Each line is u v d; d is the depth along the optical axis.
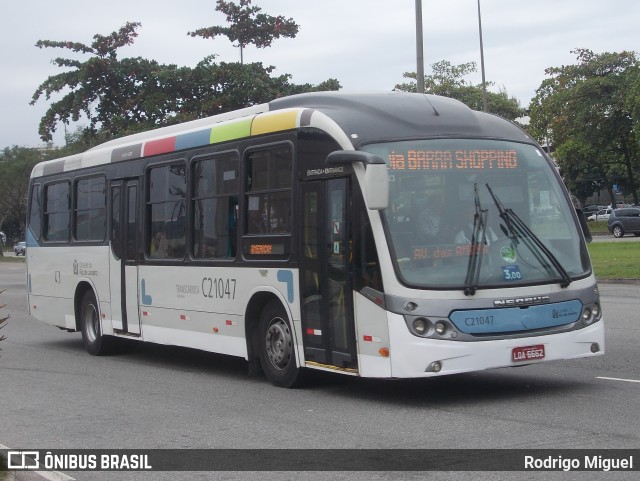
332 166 9.69
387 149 9.42
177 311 12.58
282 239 10.45
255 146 10.99
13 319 21.97
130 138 14.42
